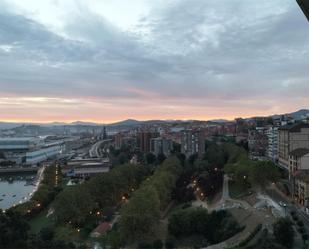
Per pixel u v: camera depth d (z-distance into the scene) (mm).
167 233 151875
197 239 142625
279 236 113312
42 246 103062
